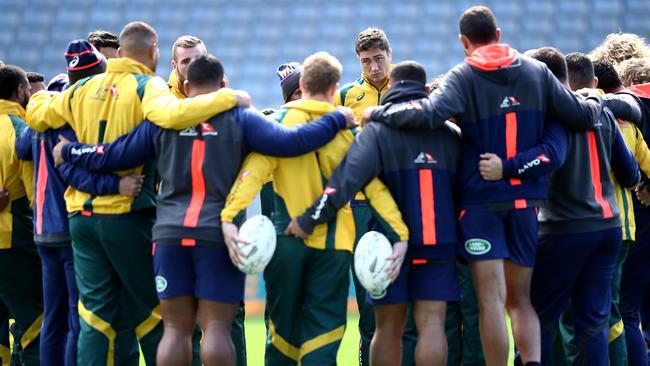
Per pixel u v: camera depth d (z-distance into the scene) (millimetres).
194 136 18766
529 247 19094
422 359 18672
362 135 19062
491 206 18781
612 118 21484
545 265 20969
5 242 23453
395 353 19484
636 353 23766
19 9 89312
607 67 24219
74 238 20422
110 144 19547
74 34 87750
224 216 18328
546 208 20859
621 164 21797
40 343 22203
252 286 51344
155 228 18938
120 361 20984
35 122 21109
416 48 86062
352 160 18750
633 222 22609
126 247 20047
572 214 20516
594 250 20750
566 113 19500
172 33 87750
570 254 20625
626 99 22844
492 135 18844
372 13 89312
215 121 18766
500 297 18703
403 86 19141
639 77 24938
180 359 18672
